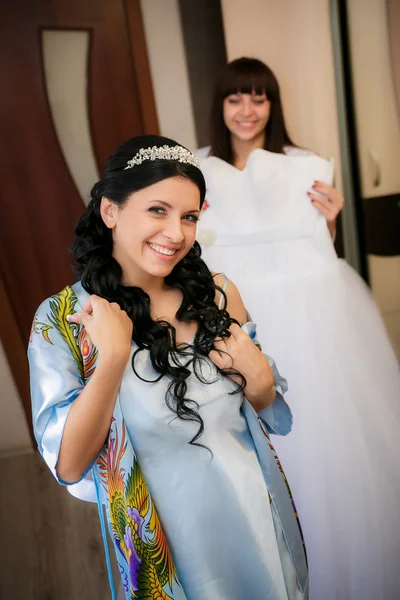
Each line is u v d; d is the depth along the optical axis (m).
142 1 2.45
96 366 1.11
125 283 1.17
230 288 1.35
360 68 2.63
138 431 1.10
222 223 2.44
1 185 2.56
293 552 1.26
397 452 2.10
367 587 1.94
